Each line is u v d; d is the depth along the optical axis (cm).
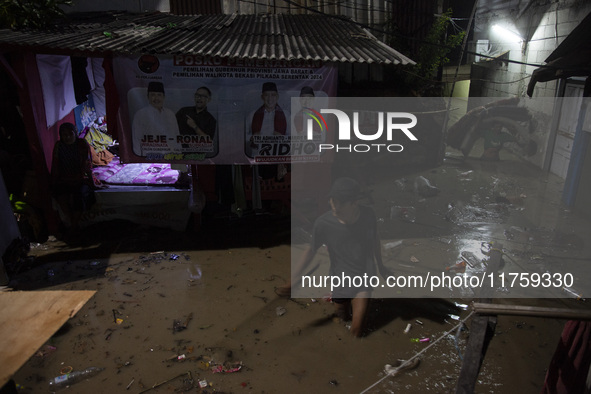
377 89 1056
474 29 1416
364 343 469
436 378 421
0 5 667
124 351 455
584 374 315
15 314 192
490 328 264
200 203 696
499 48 1256
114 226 745
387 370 427
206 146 641
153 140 633
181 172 732
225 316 514
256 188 698
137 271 611
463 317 515
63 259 642
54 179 670
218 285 578
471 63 1433
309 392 403
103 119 1005
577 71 590
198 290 567
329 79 627
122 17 865
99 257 649
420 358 447
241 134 640
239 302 541
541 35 1021
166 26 758
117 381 415
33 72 652
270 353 454
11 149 749
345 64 1038
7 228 589
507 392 404
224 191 691
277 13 982
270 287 574
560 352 342
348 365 438
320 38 733
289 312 522
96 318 508
